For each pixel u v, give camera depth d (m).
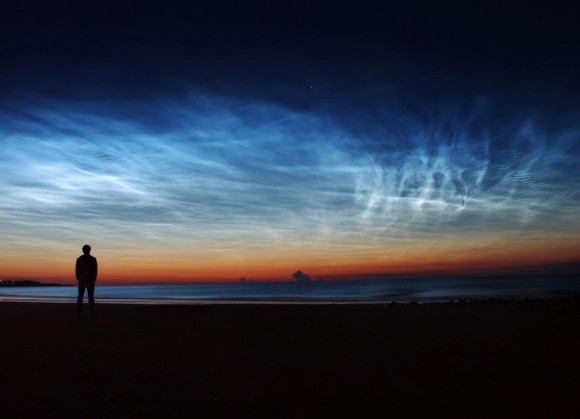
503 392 5.35
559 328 10.03
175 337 9.27
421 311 13.93
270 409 4.86
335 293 57.03
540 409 4.77
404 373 6.25
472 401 5.05
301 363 6.90
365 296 40.38
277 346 8.26
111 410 4.85
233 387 5.66
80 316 13.23
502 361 6.87
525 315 12.50
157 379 6.04
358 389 5.54
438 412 4.72
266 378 6.06
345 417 4.62
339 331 9.85
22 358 7.33
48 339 9.12
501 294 41.50
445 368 6.49
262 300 32.47
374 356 7.34
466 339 8.73
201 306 16.45
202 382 5.89
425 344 8.28
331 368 6.58
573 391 5.35
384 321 11.37
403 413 4.71
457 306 16.02
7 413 4.76
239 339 9.00
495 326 10.40
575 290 49.06
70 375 6.26
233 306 16.45
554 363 6.71
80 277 13.04
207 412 4.78
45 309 15.88
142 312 14.21
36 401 5.15
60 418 4.62
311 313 13.41
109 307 16.73
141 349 8.05
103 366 6.78
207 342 8.69
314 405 4.98
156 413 4.76
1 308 16.36
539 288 57.62
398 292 52.50
